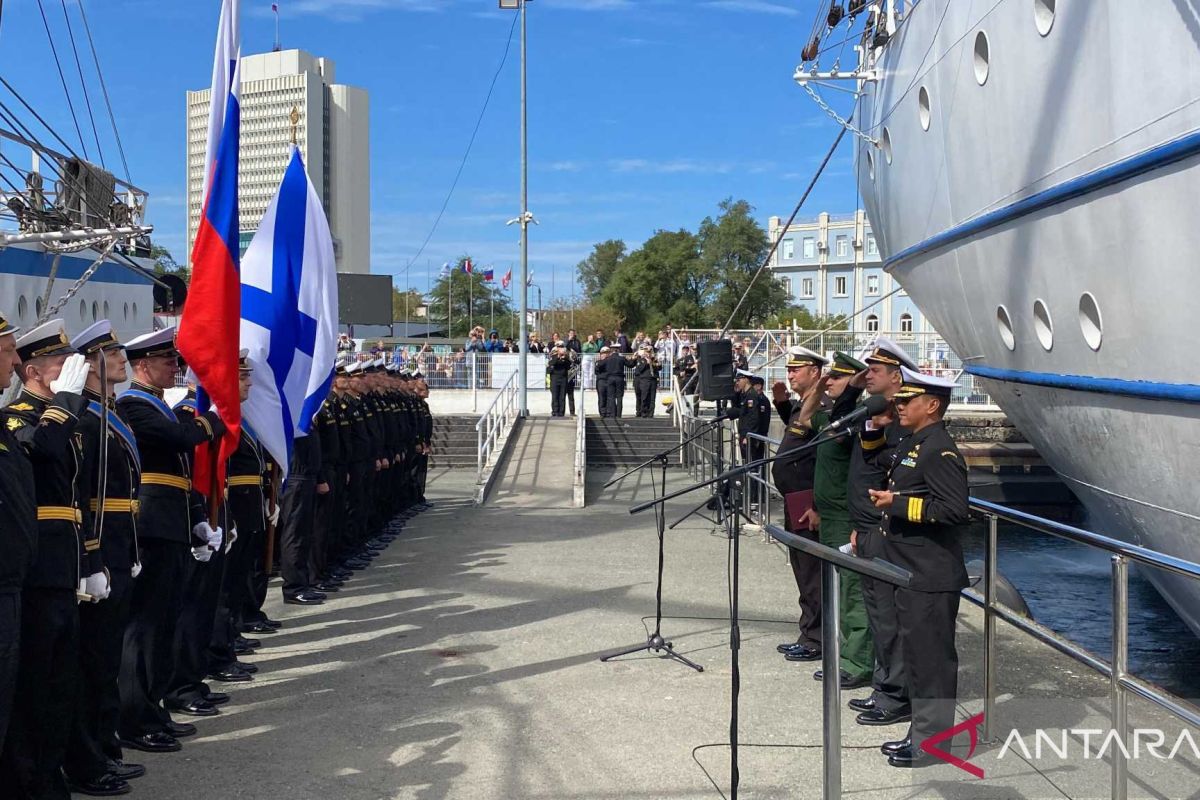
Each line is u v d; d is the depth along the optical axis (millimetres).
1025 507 20375
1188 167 5539
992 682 4785
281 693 6055
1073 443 7875
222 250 5672
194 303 5602
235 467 6465
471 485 17984
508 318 81938
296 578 8539
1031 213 7352
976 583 5383
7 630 3623
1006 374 8750
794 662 6711
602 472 19859
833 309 81500
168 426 5020
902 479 4562
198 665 5707
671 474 19281
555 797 4500
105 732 4680
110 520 4625
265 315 7441
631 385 28812
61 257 9359
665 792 4555
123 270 11555
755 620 7898
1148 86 5801
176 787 4609
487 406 26984
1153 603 8234
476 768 4848
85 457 4332
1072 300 7043
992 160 7910
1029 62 7113
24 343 4219
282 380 7449
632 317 69875
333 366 8320
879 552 4723
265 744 5180
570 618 7969
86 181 9461
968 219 8547
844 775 4711
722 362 10219
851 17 10891
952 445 4508
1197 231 5598
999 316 8492
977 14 7875
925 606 4531
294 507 8461
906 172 10086
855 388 6113
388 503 12719
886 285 78688
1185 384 6008
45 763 4141
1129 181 6062
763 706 5781
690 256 68438
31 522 3742
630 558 10688
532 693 6047
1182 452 6293
